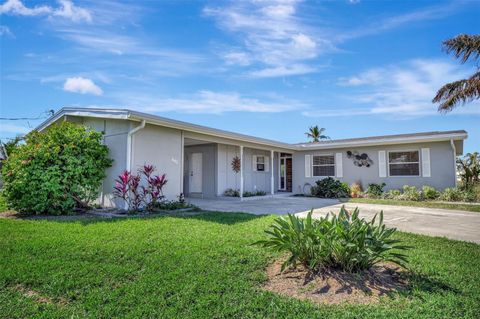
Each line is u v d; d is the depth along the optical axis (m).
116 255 4.21
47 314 2.66
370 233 3.53
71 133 8.36
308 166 17.02
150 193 8.59
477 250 4.88
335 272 3.56
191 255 4.25
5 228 5.87
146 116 8.62
